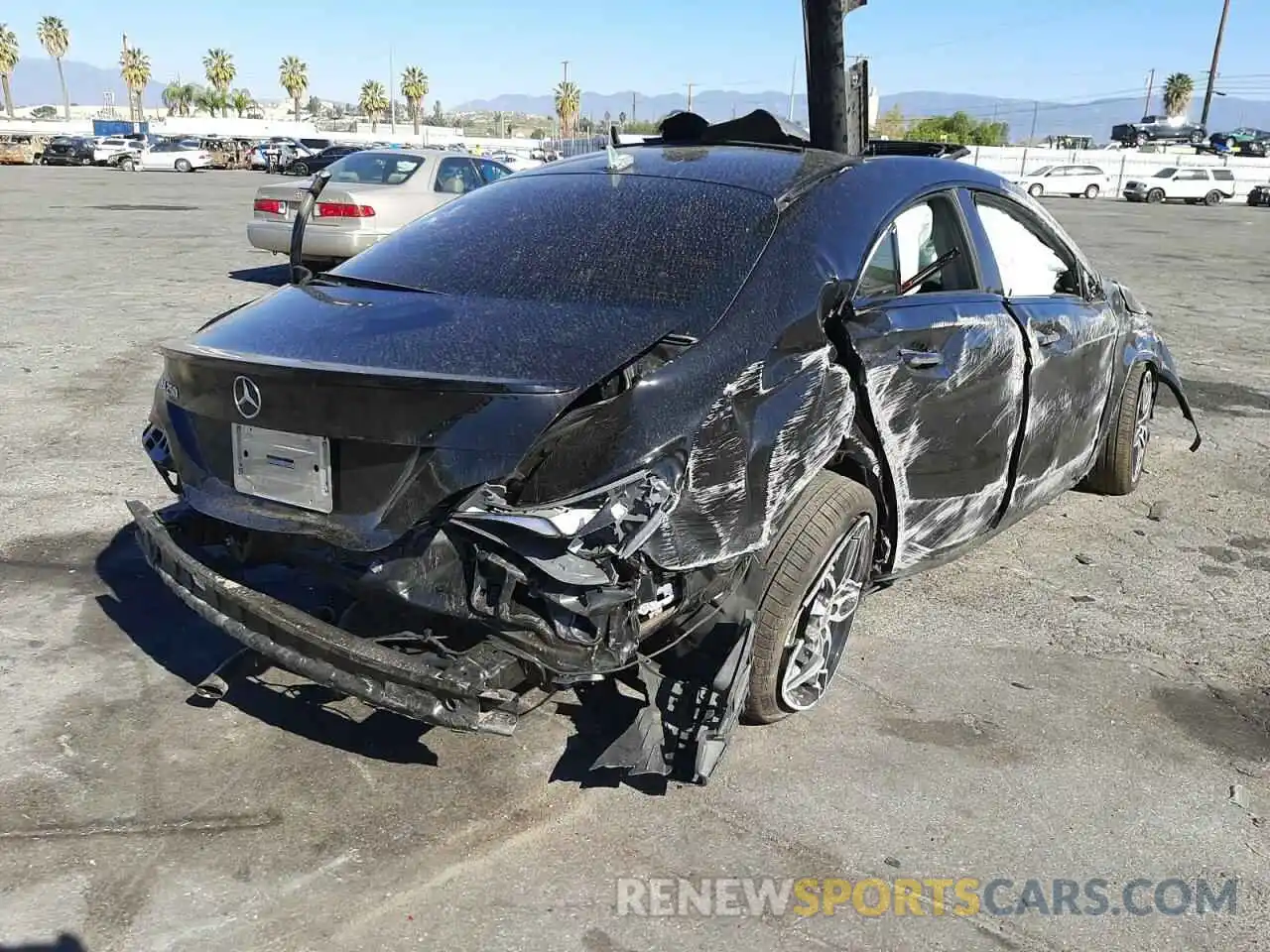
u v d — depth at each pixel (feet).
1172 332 36.55
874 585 12.27
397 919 8.07
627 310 9.19
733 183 10.89
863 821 9.45
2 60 315.58
